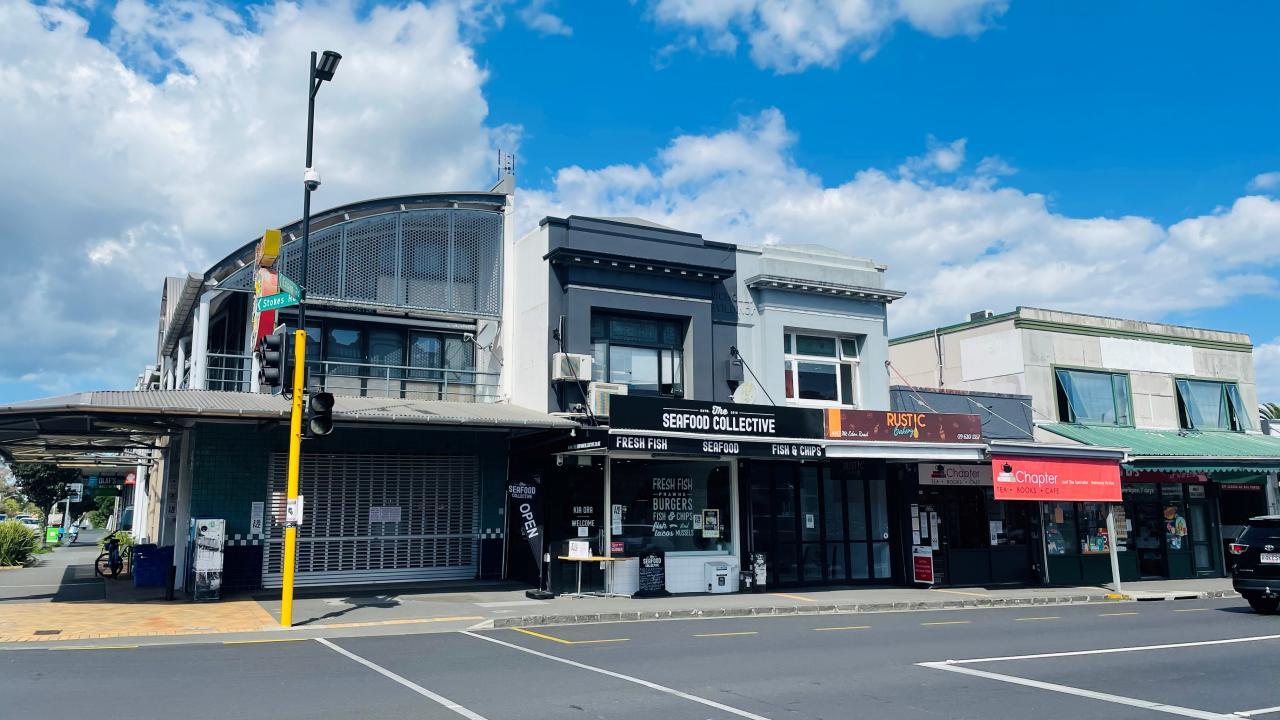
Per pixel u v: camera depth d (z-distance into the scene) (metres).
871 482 21.45
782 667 10.32
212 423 16.55
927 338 27.88
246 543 16.67
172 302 24.62
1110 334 26.34
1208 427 27.66
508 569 18.91
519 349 19.55
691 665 10.39
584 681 9.24
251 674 9.34
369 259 18.72
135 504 35.66
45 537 43.06
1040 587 21.62
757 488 20.03
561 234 18.58
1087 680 9.67
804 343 21.30
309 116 13.94
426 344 19.78
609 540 17.39
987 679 9.67
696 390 19.33
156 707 7.71
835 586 20.34
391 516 18.23
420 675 9.41
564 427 16.27
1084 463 20.52
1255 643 12.64
